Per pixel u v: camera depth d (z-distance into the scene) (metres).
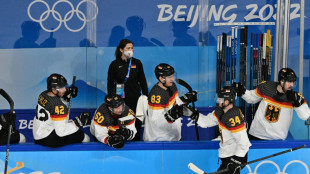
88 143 16.94
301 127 21.16
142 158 16.86
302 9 21.17
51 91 16.30
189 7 24.25
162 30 24.42
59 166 16.78
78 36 24.34
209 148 16.91
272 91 17.33
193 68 24.59
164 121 16.97
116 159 16.83
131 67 20.19
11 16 24.02
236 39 22.23
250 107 21.95
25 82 24.34
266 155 16.97
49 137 16.50
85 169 16.84
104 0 24.16
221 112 15.13
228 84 22.56
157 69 16.62
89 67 23.64
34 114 22.61
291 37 24.05
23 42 24.19
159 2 24.27
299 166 17.03
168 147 16.84
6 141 16.84
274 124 17.52
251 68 22.48
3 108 24.28
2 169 16.70
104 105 16.83
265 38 22.08
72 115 23.03
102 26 24.28
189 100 17.14
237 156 14.80
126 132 16.39
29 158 16.70
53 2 24.09
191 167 15.23
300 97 16.77
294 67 24.20
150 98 16.94
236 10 24.11
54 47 24.33
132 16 24.31
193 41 24.47
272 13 24.08
